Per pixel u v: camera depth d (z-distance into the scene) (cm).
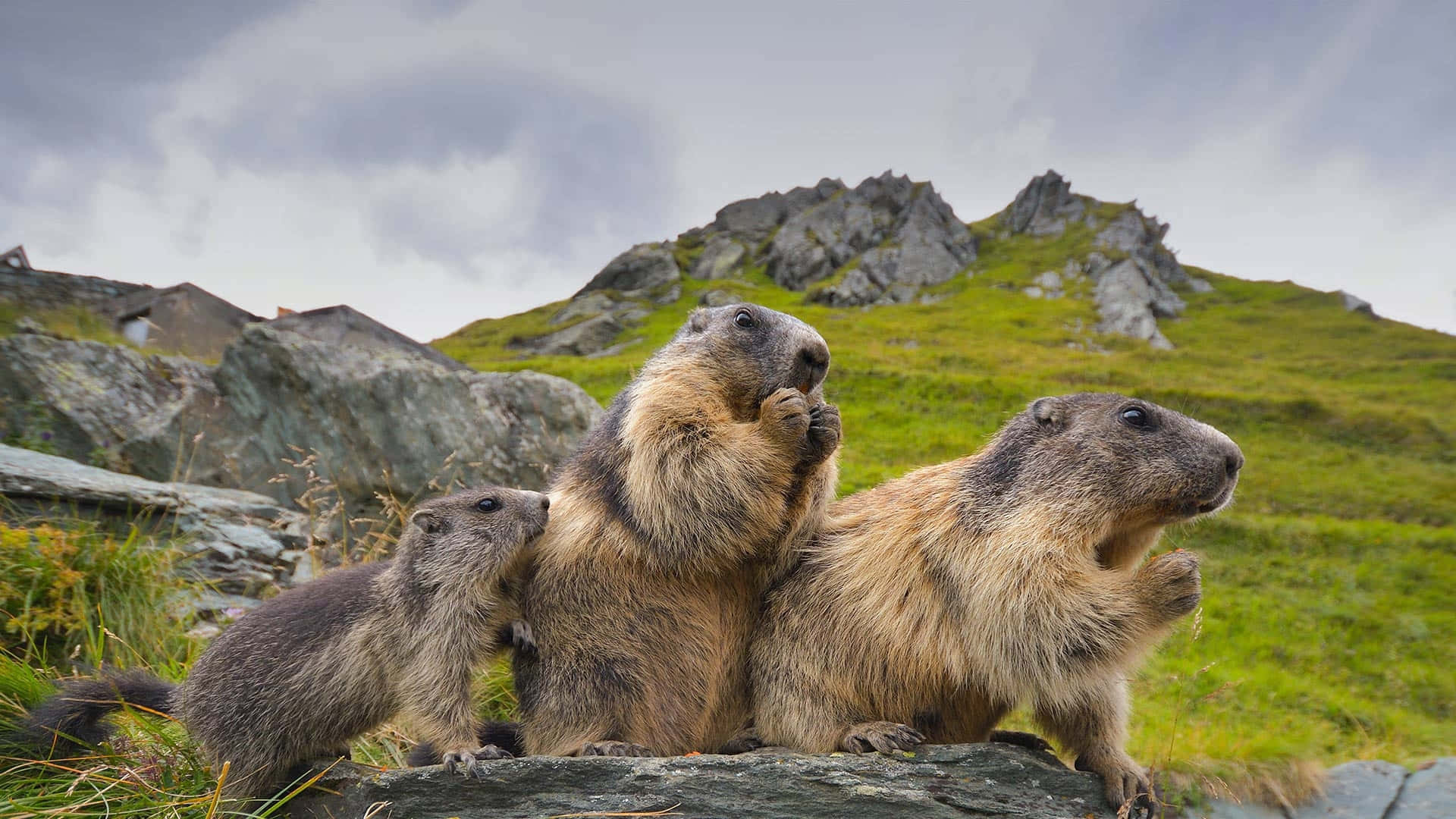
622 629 102
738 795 92
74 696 107
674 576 102
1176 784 127
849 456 469
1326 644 256
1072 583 98
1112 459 101
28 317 335
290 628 103
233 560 156
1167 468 99
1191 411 188
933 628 102
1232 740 138
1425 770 129
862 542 107
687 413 103
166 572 140
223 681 102
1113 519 101
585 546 103
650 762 94
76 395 189
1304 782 128
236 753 100
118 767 104
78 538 135
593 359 955
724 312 112
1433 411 657
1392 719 195
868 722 103
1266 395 708
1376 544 362
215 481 188
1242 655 242
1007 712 106
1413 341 1049
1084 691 100
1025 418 107
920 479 110
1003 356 915
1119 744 102
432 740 100
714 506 100
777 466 100
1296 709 194
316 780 96
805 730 104
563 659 102
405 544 104
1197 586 96
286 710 101
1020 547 99
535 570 105
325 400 193
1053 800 96
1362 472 513
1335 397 715
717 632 105
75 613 128
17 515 145
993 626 99
